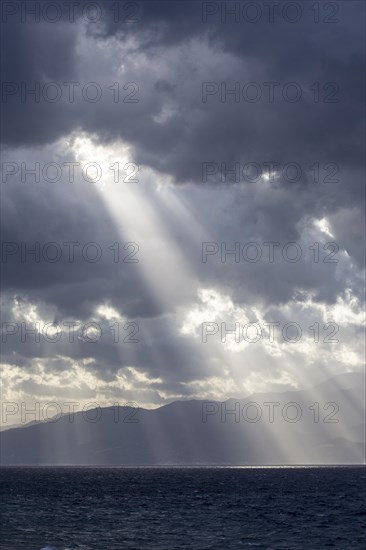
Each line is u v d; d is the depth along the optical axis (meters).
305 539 119.25
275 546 112.00
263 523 140.75
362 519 148.00
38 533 122.94
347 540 118.19
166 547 109.25
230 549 108.44
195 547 109.69
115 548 107.56
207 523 140.25
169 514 158.25
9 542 112.31
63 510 167.75
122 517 151.12
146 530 128.62
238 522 142.25
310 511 166.25
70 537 118.38
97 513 160.25
